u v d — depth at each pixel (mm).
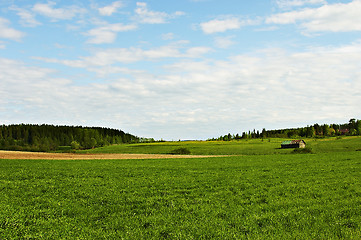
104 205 19656
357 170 34312
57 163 47250
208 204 19594
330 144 119938
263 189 24562
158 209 18609
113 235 13695
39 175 32750
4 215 16375
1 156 62500
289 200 19844
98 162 50719
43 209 18469
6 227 14484
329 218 15062
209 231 13906
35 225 15227
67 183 27891
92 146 172125
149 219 16234
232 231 13766
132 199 21172
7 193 23109
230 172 35844
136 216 17016
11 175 32344
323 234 12609
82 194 22984
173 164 47188
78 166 42688
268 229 13789
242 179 30156
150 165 45250
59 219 16359
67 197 22062
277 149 108125
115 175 33500
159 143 169125
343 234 12539
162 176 32750
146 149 123500
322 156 56938
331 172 33250
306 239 12117
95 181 29188
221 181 28828
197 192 23750
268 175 32469
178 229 14266
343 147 103562
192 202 20281
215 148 118000
